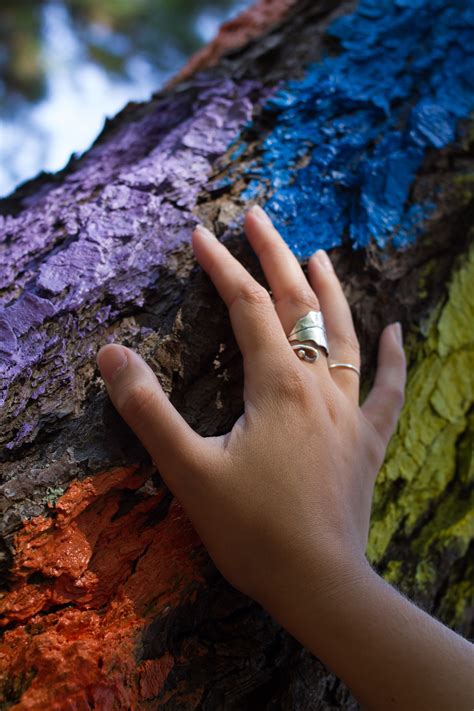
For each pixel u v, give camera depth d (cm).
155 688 43
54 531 43
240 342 46
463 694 38
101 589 44
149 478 45
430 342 54
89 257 49
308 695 46
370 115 56
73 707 41
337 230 52
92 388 46
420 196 55
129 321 48
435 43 60
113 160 57
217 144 55
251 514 41
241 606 45
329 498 42
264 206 52
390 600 40
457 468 55
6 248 51
